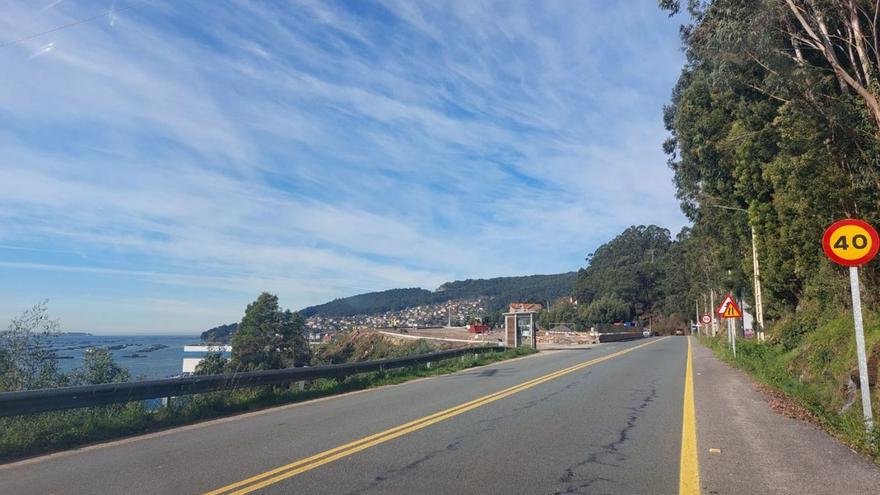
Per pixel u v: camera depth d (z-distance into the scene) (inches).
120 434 431.2
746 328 1876.2
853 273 354.6
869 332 546.0
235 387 584.7
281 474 291.4
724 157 1220.5
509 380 760.3
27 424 402.6
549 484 273.1
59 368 558.6
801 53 770.8
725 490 264.4
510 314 1775.3
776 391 608.7
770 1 676.1
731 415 465.7
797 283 1028.5
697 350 1592.0
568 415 467.2
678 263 4158.5
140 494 261.6
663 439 373.4
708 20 774.5
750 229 1342.3
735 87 876.0
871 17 705.0
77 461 339.0
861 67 738.2
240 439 392.5
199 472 299.7
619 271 5231.3
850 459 315.0
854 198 674.2
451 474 290.2
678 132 1486.2
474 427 415.5
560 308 4987.7
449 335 3110.2
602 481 278.1
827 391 521.7
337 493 259.1
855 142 677.3
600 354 1397.6
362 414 490.6
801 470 295.3
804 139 698.2
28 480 295.0
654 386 674.2
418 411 495.5
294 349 2046.0
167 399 513.3
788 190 793.6
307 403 593.9
